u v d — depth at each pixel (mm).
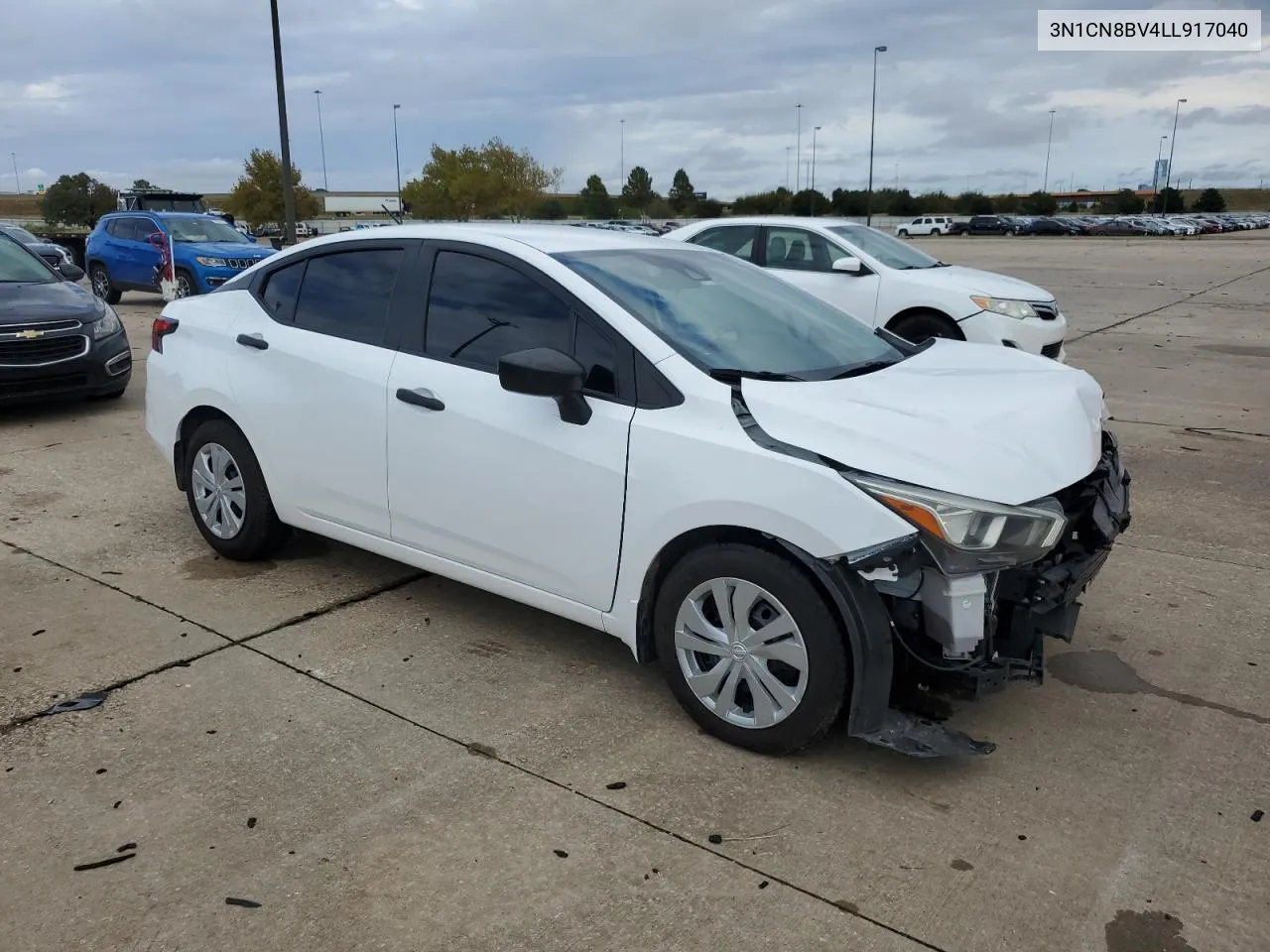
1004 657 3160
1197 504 5941
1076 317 15172
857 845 2846
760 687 3209
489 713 3559
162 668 3863
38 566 4914
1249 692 3725
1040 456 3113
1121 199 94562
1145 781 3160
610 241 4152
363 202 89000
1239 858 2795
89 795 3047
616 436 3369
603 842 2852
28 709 3547
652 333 3443
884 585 2984
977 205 92938
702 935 2500
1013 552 2918
